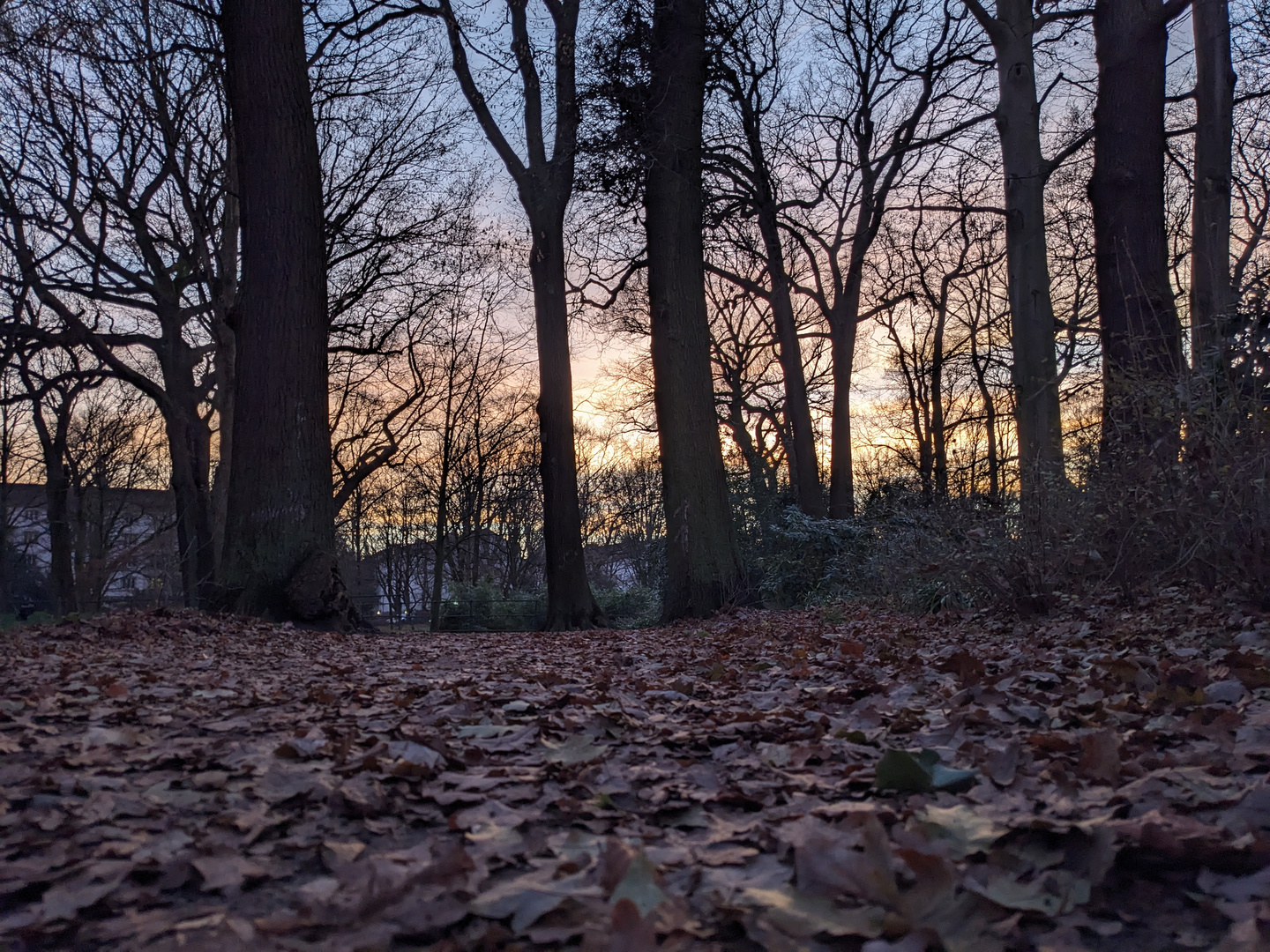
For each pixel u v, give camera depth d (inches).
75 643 269.7
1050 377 499.2
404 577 1681.8
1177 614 215.9
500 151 648.4
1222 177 391.2
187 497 818.8
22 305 710.5
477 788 100.3
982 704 138.6
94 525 1232.2
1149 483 232.2
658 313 599.8
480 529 1494.8
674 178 597.6
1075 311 885.2
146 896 69.2
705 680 207.6
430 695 174.4
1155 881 68.8
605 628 629.6
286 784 99.6
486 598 959.6
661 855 75.9
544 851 78.8
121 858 77.0
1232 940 56.5
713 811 92.0
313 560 416.8
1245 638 172.9
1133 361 281.9
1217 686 131.6
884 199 811.4
